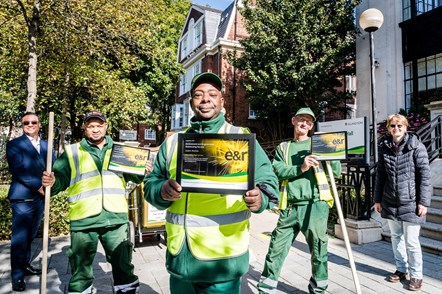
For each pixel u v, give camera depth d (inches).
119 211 113.4
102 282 140.9
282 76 448.5
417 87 382.9
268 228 242.2
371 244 193.0
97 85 400.5
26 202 138.0
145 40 335.6
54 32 280.7
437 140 274.7
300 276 148.8
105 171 114.5
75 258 109.7
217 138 64.0
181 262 67.9
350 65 485.1
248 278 146.6
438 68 361.7
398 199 135.9
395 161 138.6
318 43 432.1
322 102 473.4
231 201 69.9
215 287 67.6
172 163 73.3
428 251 176.6
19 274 131.2
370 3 431.5
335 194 116.3
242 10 493.4
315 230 118.6
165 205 70.1
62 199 219.6
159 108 959.0
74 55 307.1
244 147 62.9
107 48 301.0
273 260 120.2
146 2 289.9
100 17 275.4
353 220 202.8
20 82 393.4
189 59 822.5
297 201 121.0
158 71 674.8
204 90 74.4
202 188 63.6
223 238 67.9
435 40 359.6
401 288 133.6
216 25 772.6
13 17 272.8
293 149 130.9
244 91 673.6
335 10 439.8
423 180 131.3
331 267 157.0
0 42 304.0
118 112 483.2
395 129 139.4
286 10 443.5
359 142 276.7
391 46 403.5
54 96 430.3
